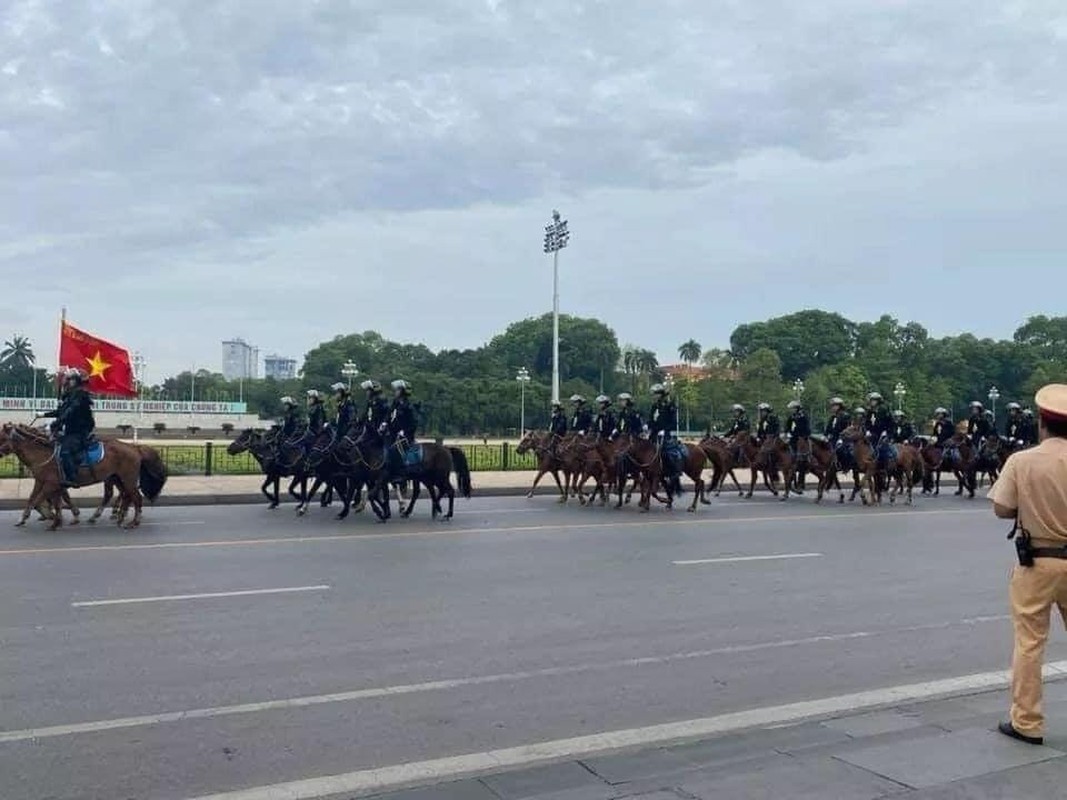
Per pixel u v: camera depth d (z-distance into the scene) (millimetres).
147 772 5641
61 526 17109
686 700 7234
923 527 19234
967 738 6004
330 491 21469
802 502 25547
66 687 7219
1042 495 5840
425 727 6527
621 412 23219
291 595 10664
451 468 20172
